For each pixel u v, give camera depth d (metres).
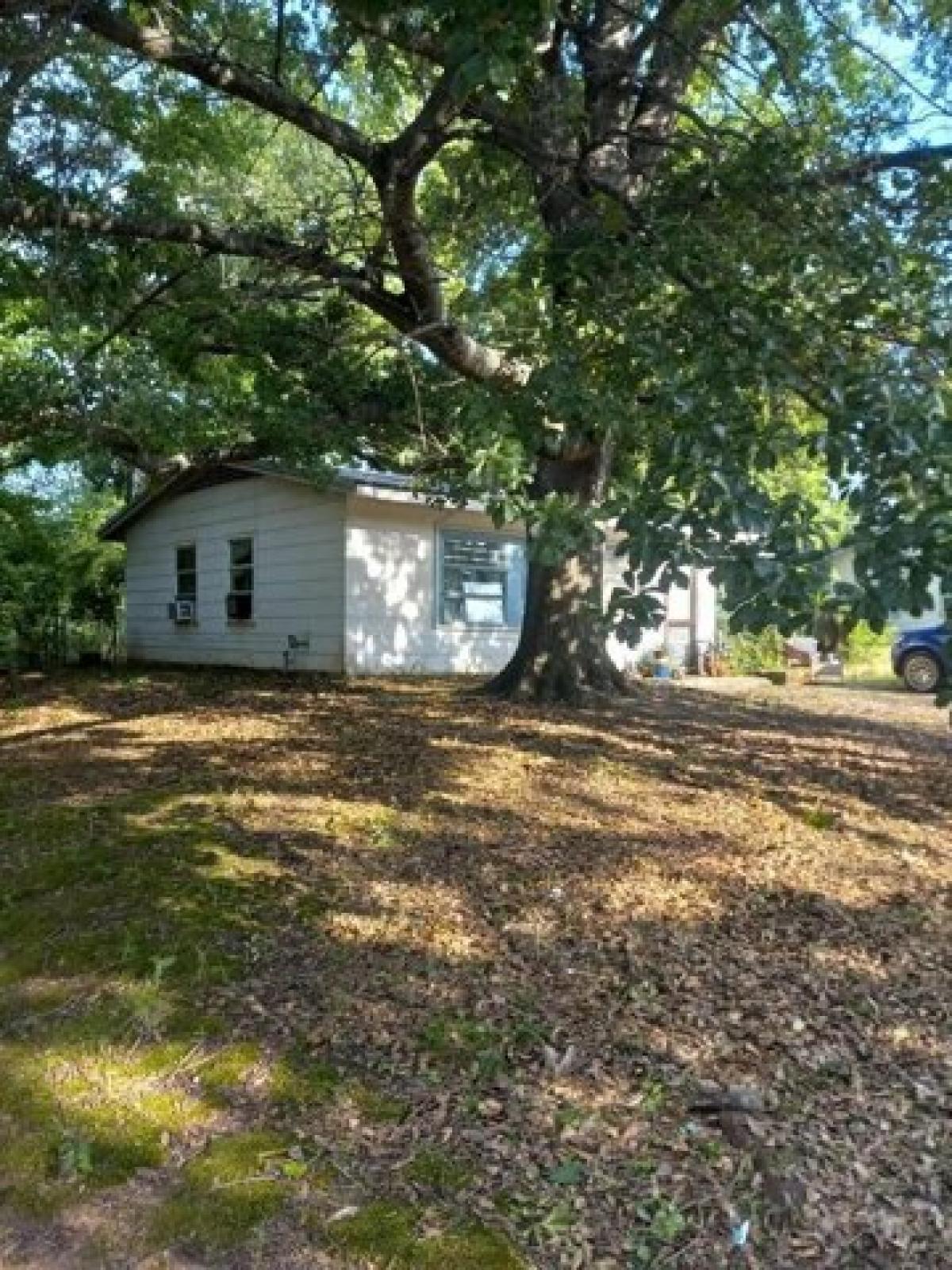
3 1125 2.89
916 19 6.58
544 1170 2.68
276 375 8.50
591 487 6.54
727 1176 2.69
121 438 9.09
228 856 4.88
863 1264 2.43
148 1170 2.68
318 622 13.03
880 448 1.99
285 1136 2.80
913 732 9.21
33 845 5.25
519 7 2.82
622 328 3.10
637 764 6.86
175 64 5.01
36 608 16.69
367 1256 2.37
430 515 13.16
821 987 3.80
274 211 7.98
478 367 5.79
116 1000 3.55
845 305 2.81
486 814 5.60
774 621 1.88
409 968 3.79
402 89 7.39
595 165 4.99
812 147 4.09
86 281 6.46
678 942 4.09
